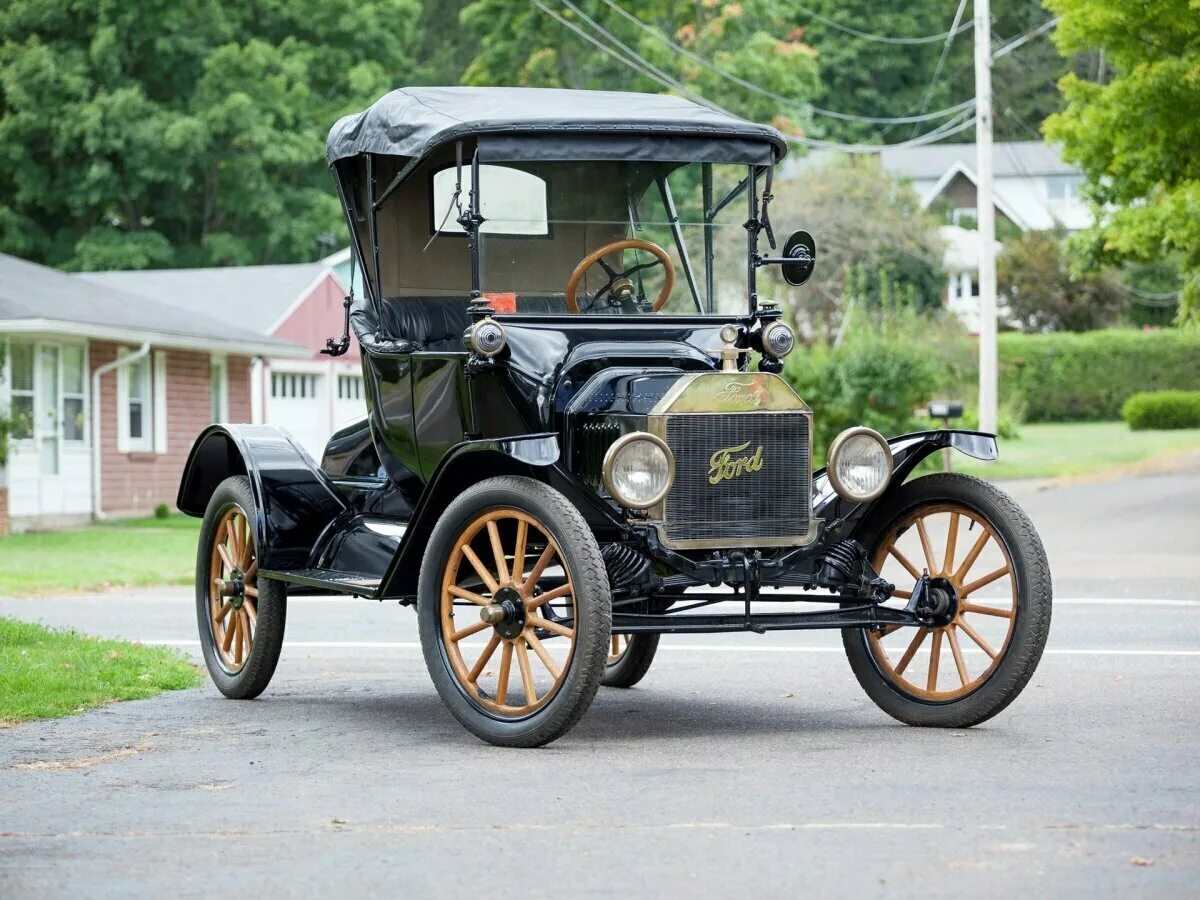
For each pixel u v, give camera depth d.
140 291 34.75
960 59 67.62
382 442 8.46
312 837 5.39
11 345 25.67
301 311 34.16
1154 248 22.75
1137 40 21.61
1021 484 30.62
